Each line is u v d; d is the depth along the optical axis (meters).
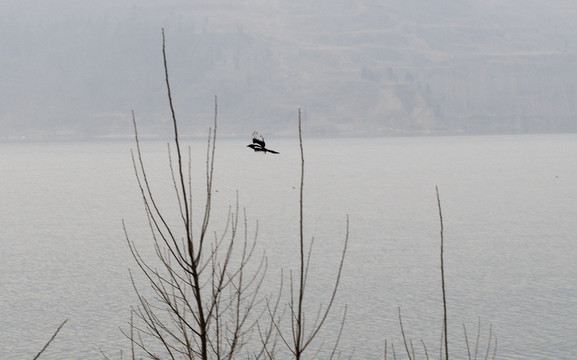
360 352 87.50
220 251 153.25
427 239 178.38
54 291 124.88
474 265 145.50
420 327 99.62
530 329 98.31
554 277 133.00
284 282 125.06
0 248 172.38
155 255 154.25
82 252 164.62
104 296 119.31
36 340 95.62
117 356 85.31
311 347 87.19
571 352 87.50
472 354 87.25
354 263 146.75
